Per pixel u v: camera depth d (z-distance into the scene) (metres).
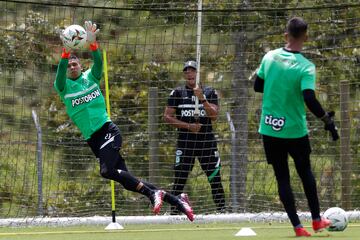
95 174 45.00
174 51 46.94
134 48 46.72
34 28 46.62
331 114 25.84
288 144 26.66
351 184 42.94
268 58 26.75
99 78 31.41
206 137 39.38
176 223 37.47
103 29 47.47
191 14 46.00
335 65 46.69
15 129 46.62
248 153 44.81
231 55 45.81
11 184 44.72
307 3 46.84
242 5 46.06
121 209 43.09
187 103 39.38
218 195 39.75
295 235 27.67
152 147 40.03
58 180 44.81
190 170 39.41
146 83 46.81
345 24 46.84
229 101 46.03
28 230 34.78
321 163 44.41
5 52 45.94
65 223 36.88
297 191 43.75
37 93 47.19
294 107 26.38
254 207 43.09
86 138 31.27
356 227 32.75
